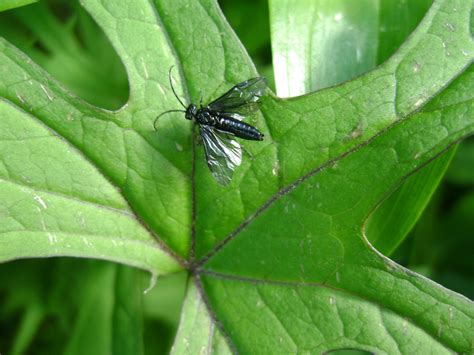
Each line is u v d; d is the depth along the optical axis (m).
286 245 0.08
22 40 0.11
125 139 0.08
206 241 0.08
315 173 0.08
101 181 0.08
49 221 0.08
